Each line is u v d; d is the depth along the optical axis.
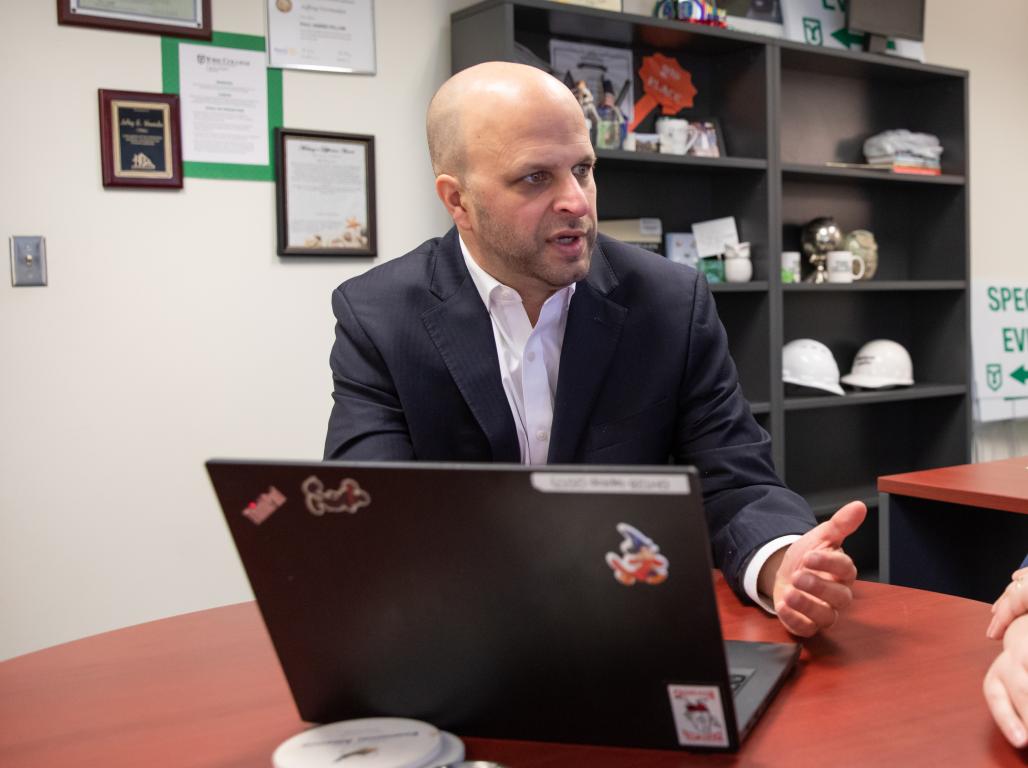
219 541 2.69
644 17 2.99
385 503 0.74
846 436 3.92
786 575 1.08
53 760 0.82
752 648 1.00
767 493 1.28
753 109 3.32
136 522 2.58
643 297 1.42
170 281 2.60
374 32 2.88
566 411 1.36
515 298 1.37
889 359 3.74
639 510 0.69
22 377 2.43
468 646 0.79
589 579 0.72
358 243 2.86
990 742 0.79
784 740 0.80
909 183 3.84
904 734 0.81
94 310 2.51
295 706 0.91
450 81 1.31
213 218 2.66
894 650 1.01
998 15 4.38
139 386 2.57
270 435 2.76
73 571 2.50
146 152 2.54
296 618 0.81
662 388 1.40
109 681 1.00
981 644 1.03
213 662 1.05
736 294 3.41
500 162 1.21
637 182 3.33
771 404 3.29
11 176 2.40
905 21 3.71
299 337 2.79
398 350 1.41
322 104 2.81
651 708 0.77
